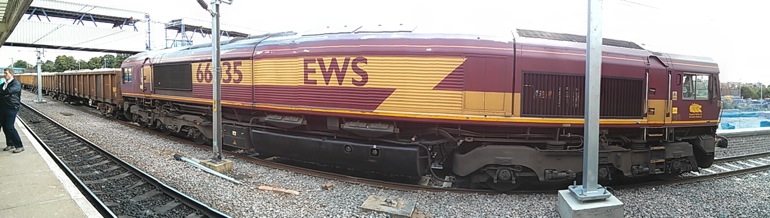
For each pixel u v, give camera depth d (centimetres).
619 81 648
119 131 1251
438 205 561
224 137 895
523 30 664
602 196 490
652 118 676
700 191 657
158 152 906
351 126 673
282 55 744
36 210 458
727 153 1067
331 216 507
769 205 582
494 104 601
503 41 610
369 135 663
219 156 784
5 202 481
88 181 654
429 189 636
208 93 914
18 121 1275
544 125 612
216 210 500
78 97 2295
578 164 620
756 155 1005
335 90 678
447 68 602
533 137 636
